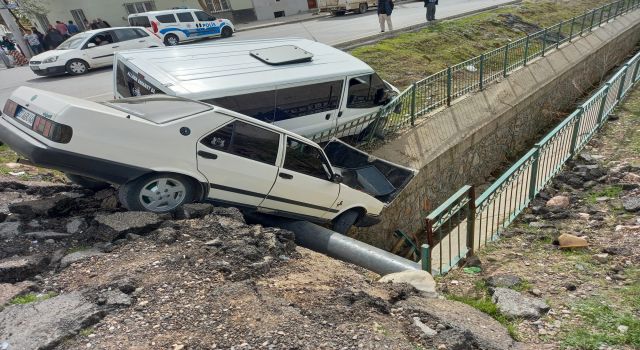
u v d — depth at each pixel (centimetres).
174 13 1738
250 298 289
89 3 2302
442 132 860
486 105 995
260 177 441
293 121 617
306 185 485
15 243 355
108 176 363
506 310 321
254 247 360
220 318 265
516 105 1034
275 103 583
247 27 2403
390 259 434
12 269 305
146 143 369
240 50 654
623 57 1880
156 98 446
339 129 696
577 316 312
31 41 1755
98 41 1299
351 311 288
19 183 500
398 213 709
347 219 560
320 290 320
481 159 946
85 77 1243
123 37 1349
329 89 646
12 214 402
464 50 1482
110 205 441
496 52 1098
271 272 341
